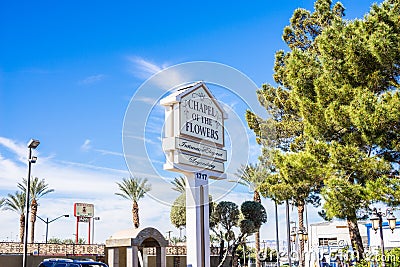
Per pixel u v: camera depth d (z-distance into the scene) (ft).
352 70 44.60
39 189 148.25
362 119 40.55
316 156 45.50
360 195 41.96
